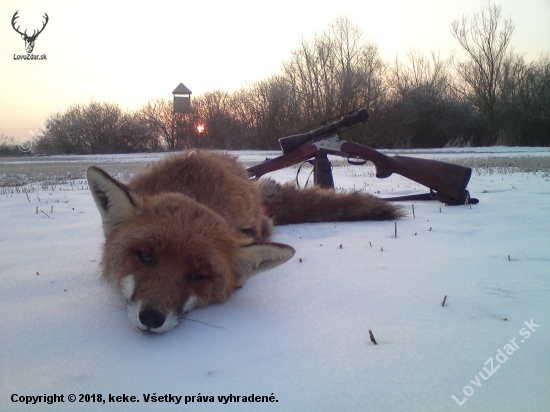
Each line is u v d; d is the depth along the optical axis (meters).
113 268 0.77
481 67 10.20
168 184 0.96
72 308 0.79
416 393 0.51
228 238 0.81
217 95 11.91
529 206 1.54
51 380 0.55
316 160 1.71
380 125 10.05
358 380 0.54
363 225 1.40
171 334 0.69
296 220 1.46
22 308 0.78
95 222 1.43
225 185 0.99
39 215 1.55
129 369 0.58
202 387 0.54
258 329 0.70
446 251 1.06
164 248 0.72
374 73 10.22
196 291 0.74
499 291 0.82
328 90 10.26
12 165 5.15
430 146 10.35
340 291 0.86
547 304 0.75
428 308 0.75
